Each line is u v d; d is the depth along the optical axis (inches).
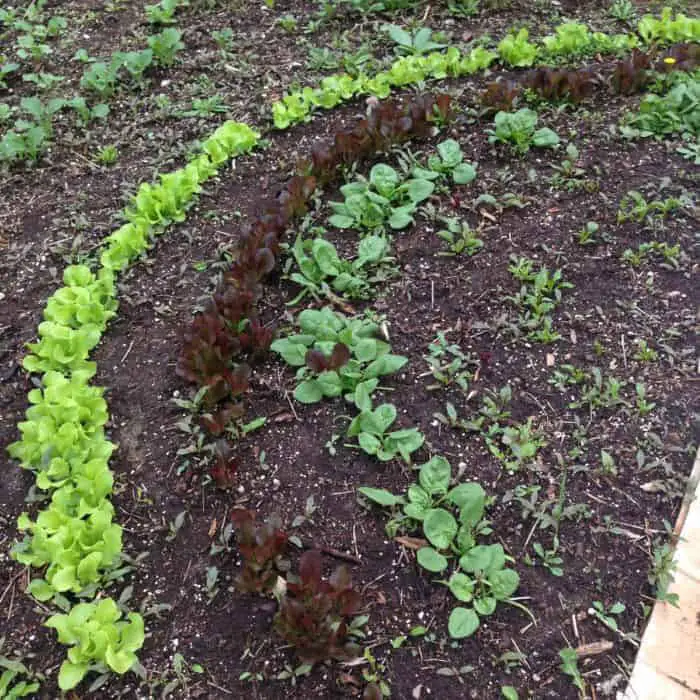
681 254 147.9
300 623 94.2
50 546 104.7
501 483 115.0
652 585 103.3
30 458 119.3
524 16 222.2
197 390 127.9
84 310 138.6
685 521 110.0
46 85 201.0
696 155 167.2
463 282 145.3
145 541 111.5
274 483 116.5
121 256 151.8
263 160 176.9
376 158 173.6
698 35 207.8
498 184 164.6
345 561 107.3
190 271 151.3
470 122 181.0
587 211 157.9
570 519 110.4
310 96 186.7
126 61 197.8
